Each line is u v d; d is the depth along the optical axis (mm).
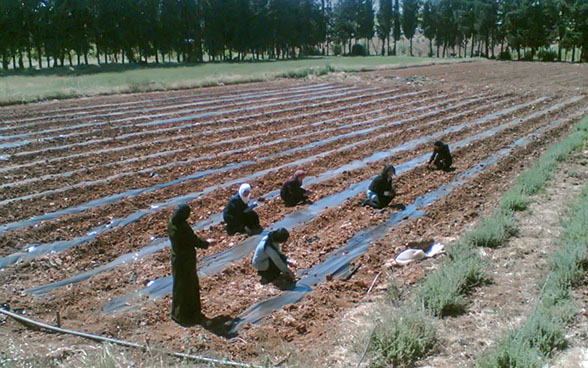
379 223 11289
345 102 30109
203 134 20641
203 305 7824
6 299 7922
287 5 97000
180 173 15258
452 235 10375
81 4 66812
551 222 10711
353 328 6891
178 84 35281
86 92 30734
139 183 14227
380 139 19953
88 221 11391
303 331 7016
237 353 6484
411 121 23969
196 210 12242
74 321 7340
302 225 11359
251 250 10031
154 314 7566
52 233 10672
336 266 9266
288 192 12641
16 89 31250
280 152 18078
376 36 149250
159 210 12023
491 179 14516
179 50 82250
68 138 19500
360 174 15273
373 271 8961
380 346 6191
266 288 8438
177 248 7168
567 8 78750
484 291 7766
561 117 24578
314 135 20781
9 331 6895
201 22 87312
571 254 8250
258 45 89875
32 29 65312
